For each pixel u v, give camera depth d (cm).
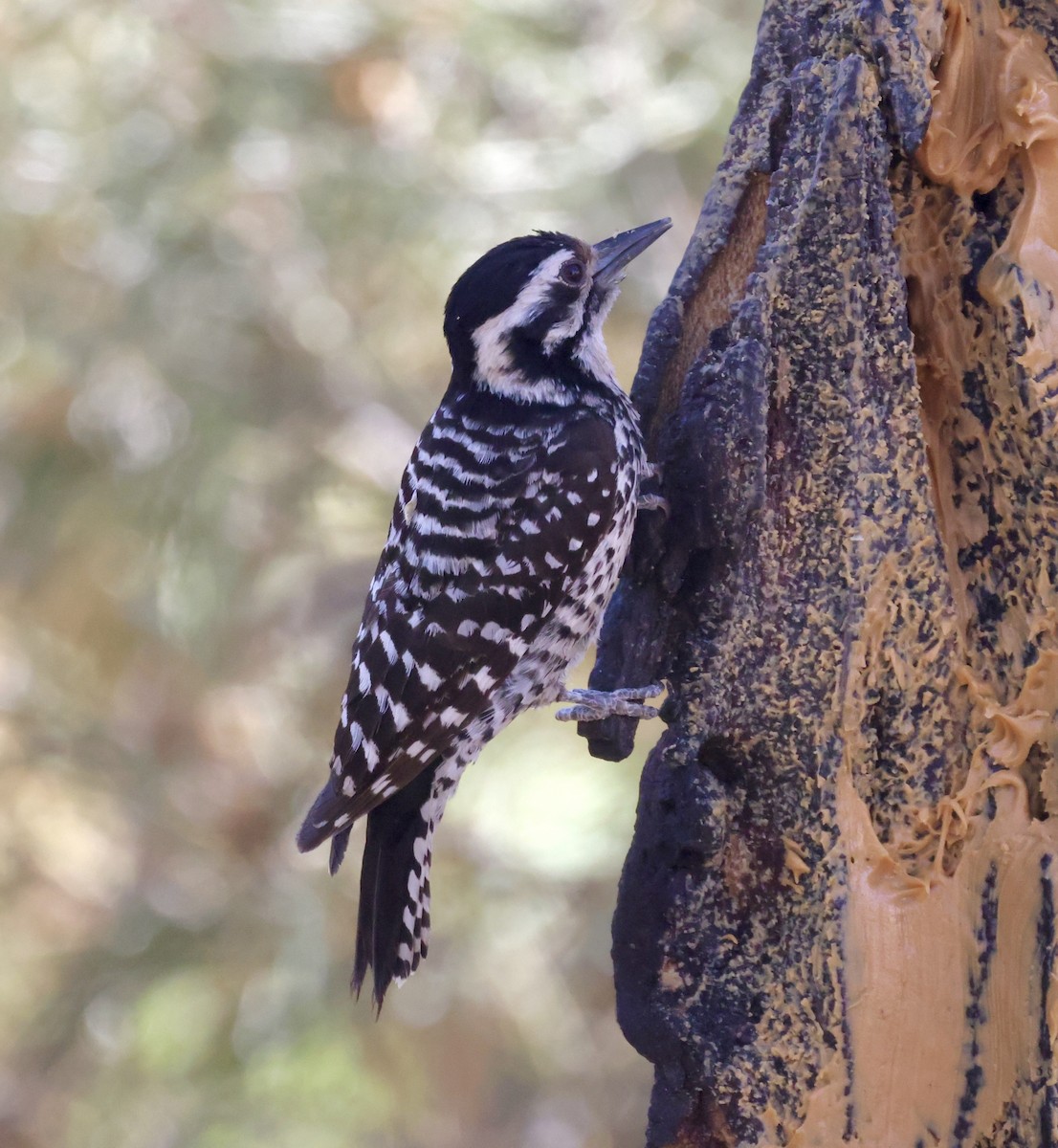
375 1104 1348
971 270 609
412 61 1406
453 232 1371
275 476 1418
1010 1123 581
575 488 695
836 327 595
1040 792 595
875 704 600
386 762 718
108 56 1409
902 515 597
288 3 1388
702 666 619
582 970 1360
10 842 1555
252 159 1380
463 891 1334
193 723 1479
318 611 1409
